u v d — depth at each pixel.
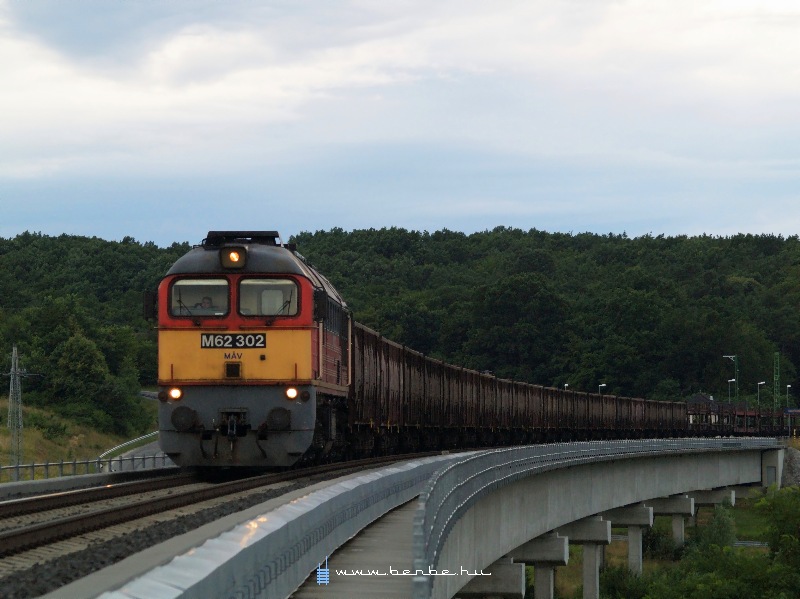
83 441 134.12
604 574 99.25
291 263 39.19
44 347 169.38
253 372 38.62
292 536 17.44
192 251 40.06
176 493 32.69
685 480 109.94
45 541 22.08
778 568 67.50
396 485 36.09
